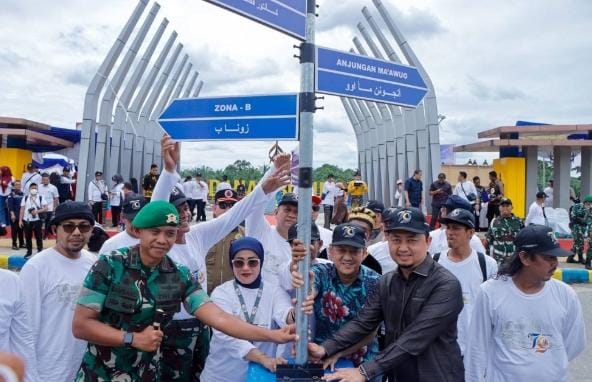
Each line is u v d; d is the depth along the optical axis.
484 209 18.36
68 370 3.18
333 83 2.68
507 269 3.07
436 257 4.19
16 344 2.96
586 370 5.80
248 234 4.60
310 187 2.57
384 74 2.91
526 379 2.98
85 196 18.42
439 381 2.64
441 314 2.61
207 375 3.38
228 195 5.74
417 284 2.70
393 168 24.72
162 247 2.46
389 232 2.74
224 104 2.79
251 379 2.90
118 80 19.83
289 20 2.50
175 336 3.48
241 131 2.75
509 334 3.04
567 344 3.08
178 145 3.68
